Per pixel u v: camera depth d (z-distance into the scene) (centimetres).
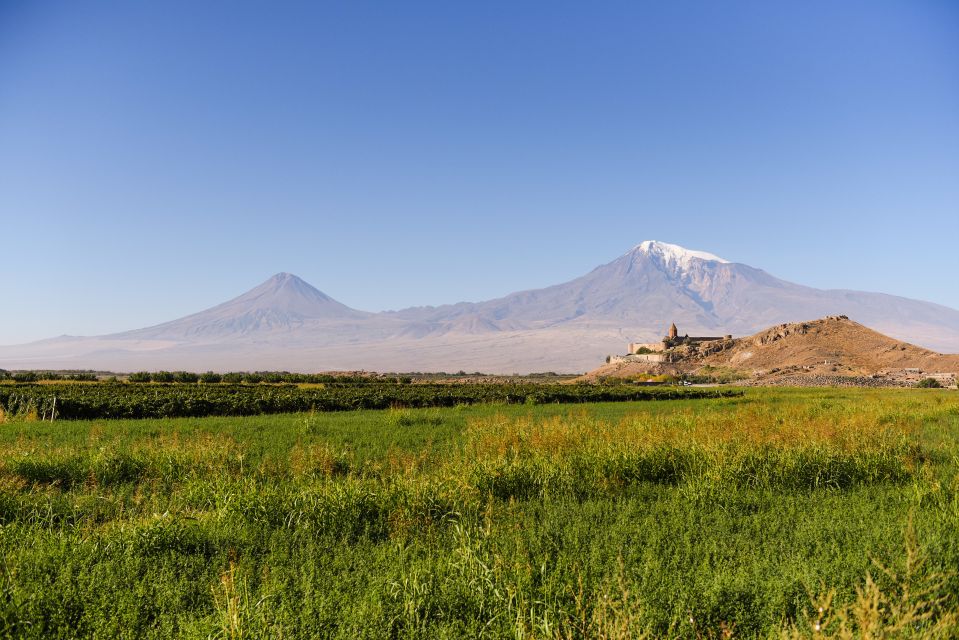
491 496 1049
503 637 598
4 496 1079
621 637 538
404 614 636
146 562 802
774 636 578
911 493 1134
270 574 759
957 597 664
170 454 1480
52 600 669
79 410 3052
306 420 2358
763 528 951
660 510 1048
